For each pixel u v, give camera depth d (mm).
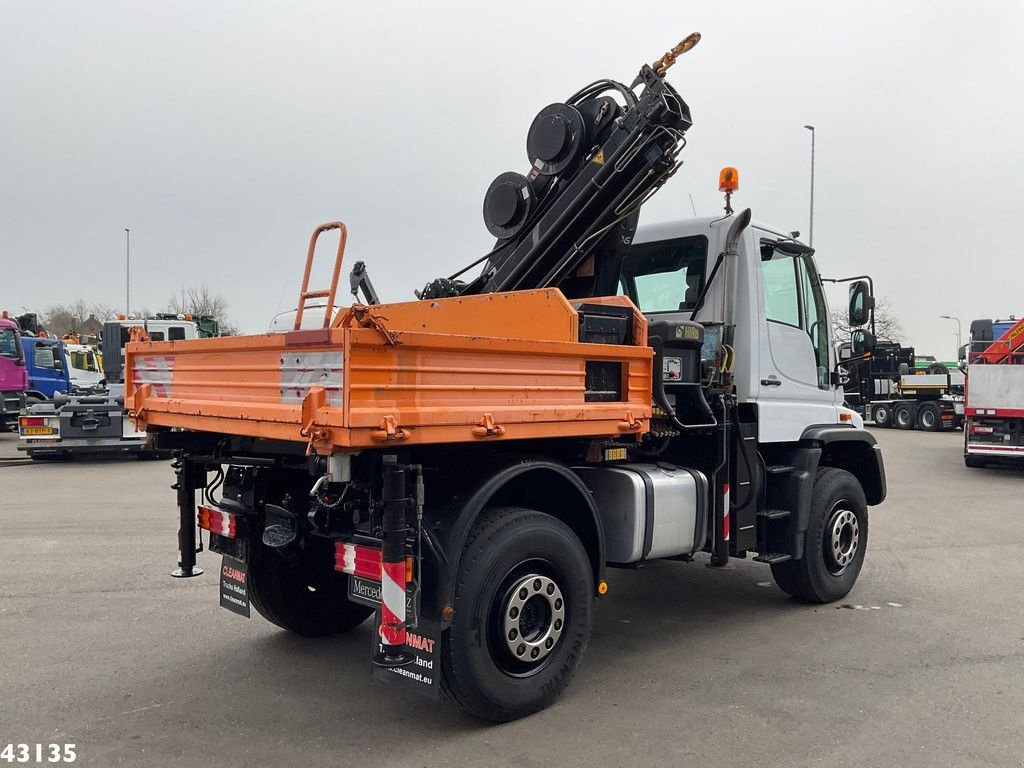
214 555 7000
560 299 3922
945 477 13695
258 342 3338
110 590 5895
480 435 3285
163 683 4137
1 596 5727
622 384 4062
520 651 3641
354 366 2855
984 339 19062
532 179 5371
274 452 3941
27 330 21172
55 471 13156
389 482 3197
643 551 4340
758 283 5320
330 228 3691
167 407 4078
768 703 3910
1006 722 3691
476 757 3328
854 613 5520
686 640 4922
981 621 5316
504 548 3520
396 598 3191
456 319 4516
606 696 4004
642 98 4805
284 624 4777
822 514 5566
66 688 4055
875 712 3801
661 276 5664
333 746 3428
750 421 5238
